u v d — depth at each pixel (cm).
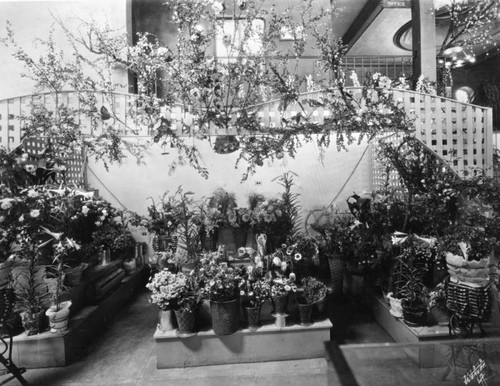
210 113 308
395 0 516
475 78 593
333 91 310
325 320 299
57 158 365
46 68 456
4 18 485
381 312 346
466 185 270
